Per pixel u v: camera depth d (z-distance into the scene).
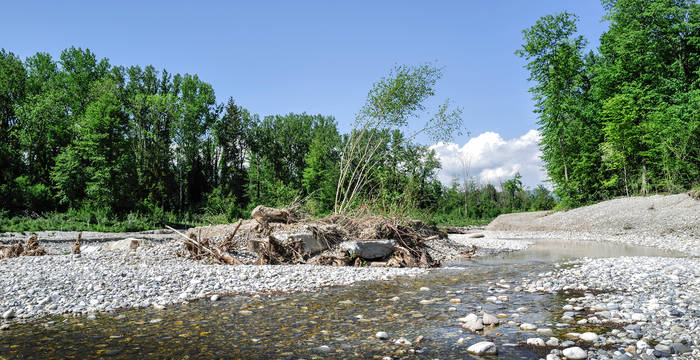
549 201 55.34
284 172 69.50
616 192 33.03
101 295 6.81
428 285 8.30
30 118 44.34
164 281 8.07
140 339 4.64
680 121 27.73
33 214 34.00
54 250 15.78
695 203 22.86
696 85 30.25
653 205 24.95
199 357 4.02
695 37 29.72
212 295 7.18
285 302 6.69
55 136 45.50
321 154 58.91
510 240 21.73
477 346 4.07
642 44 31.77
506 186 72.56
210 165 62.03
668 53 32.31
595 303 6.08
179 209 48.69
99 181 38.50
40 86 50.59
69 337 4.72
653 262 10.00
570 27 33.84
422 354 4.04
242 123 65.94
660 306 5.54
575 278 8.34
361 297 7.10
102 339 4.64
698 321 4.75
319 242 13.05
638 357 3.76
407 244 14.33
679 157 27.86
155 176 49.88
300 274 9.35
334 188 44.34
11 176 37.69
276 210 14.73
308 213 16.42
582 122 35.56
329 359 3.92
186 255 12.17
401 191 21.48
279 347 4.33
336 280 8.89
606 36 35.19
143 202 42.91
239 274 9.10
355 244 12.48
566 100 34.28
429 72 20.20
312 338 4.65
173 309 6.18
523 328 4.91
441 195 49.72
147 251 12.26
